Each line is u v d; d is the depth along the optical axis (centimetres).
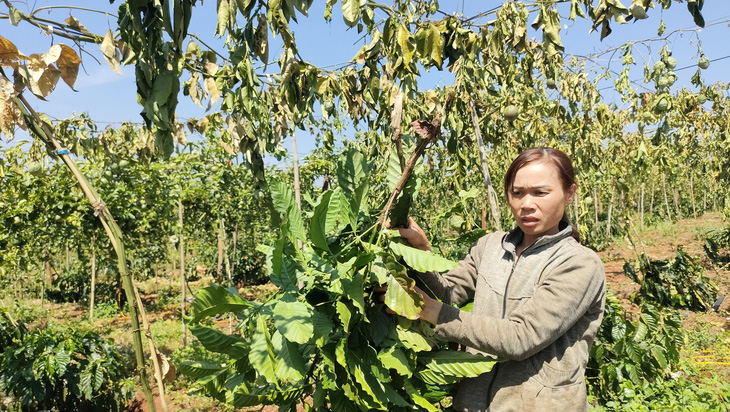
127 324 877
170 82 160
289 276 119
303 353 123
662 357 385
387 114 316
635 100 508
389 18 243
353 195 123
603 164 546
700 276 691
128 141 510
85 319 970
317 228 114
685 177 1770
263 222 1025
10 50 163
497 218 355
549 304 123
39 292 1234
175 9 150
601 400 388
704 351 549
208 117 368
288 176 851
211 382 125
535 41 394
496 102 425
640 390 385
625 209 560
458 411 140
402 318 128
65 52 175
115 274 993
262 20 182
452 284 157
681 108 653
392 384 127
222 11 161
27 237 665
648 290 605
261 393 131
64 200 627
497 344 122
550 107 489
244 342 121
